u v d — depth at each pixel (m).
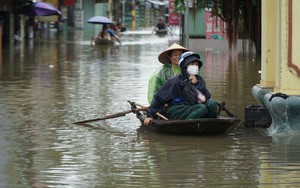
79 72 33.00
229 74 31.45
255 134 16.25
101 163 13.20
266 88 17.14
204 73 31.97
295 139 15.46
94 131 16.83
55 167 12.87
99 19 63.50
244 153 14.05
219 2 30.56
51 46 58.59
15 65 37.34
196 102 15.97
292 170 12.51
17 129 17.05
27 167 12.88
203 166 12.90
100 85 27.03
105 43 62.47
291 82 15.64
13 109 20.39
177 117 16.02
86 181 11.80
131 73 32.34
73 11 104.94
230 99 22.53
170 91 15.96
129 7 135.38
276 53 16.11
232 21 29.77
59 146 14.91
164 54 17.02
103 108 20.64
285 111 15.73
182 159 13.53
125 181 11.79
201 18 56.34
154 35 87.62
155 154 14.03
